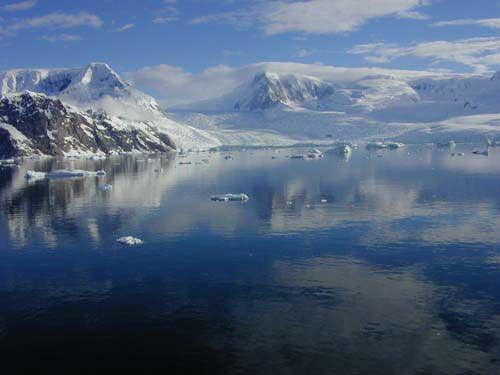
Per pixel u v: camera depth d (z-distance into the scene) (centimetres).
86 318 4659
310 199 10819
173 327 4459
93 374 3762
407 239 7238
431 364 3831
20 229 8138
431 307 4819
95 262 6312
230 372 3750
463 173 15512
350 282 5491
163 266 6112
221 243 7131
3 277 5803
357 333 4303
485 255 6431
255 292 5222
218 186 13338
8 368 3859
